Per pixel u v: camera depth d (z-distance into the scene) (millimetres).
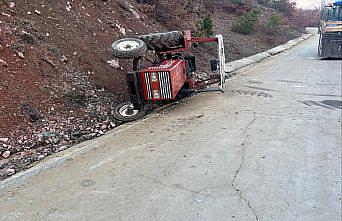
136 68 7301
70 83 7371
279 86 10547
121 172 4664
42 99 6488
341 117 7109
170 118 7223
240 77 12570
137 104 7188
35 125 5898
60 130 6039
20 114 5879
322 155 5164
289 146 5527
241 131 6266
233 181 4348
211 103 8469
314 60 17500
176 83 7422
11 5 7965
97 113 6980
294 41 30312
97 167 4848
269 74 13148
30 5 8492
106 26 10398
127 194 4066
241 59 17219
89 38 9211
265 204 3803
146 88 7129
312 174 4539
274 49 23312
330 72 13211
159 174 4578
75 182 4398
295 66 15281
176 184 4285
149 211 3691
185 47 8250
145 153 5316
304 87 10320
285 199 3908
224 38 20359
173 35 7988
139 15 13062
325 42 17422
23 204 3887
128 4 13188
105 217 3600
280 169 4688
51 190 4203
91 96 7434
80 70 7961
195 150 5395
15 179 4473
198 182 4328
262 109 7793
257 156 5129
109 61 8922
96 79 8055
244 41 22422
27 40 7332
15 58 6734
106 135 6223
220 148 5457
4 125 5527
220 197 3955
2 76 6219
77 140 5902
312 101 8500
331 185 4242
